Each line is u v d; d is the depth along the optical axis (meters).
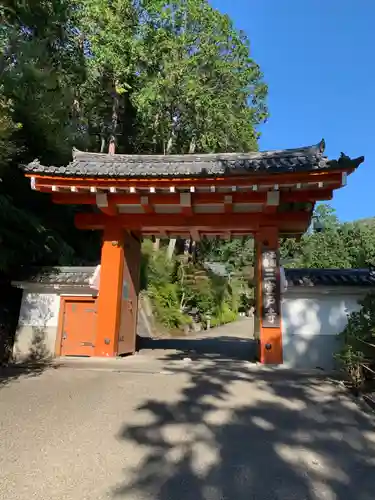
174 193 9.91
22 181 11.04
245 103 24.28
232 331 24.84
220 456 4.38
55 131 11.35
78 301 10.70
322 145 10.05
